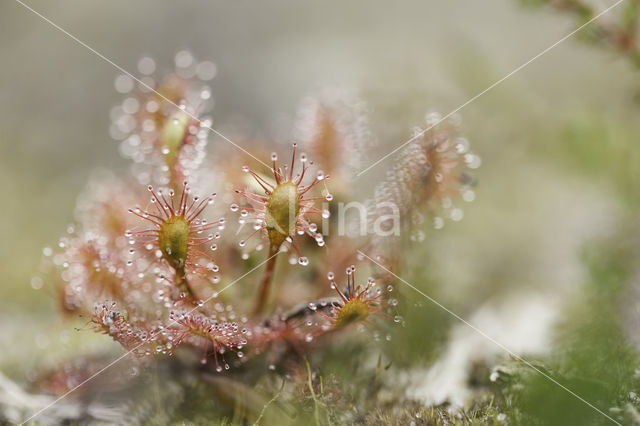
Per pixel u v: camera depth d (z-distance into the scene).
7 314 0.31
